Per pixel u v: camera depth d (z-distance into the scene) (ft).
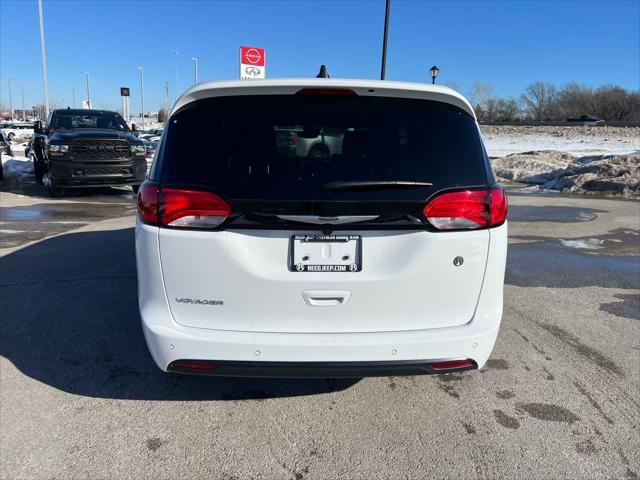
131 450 9.16
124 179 40.63
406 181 8.71
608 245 25.71
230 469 8.73
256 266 8.76
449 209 8.81
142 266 9.14
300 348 8.73
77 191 45.70
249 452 9.17
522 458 9.08
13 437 9.46
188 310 8.98
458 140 9.10
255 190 8.64
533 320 15.47
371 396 11.09
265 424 10.00
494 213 9.14
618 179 48.47
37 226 28.40
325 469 8.77
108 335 13.78
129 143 40.60
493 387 11.50
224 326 8.95
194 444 9.36
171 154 8.98
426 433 9.79
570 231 29.27
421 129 9.03
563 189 51.06
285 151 8.82
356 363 8.82
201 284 8.84
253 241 8.73
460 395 11.16
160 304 9.05
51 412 10.26
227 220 8.64
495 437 9.68
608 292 18.24
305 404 10.74
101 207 36.11
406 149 8.91
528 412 10.52
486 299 9.28
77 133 39.96
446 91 9.02
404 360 8.93
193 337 8.82
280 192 8.63
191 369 9.00
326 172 8.72
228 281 8.78
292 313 8.87
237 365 8.83
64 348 13.01
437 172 8.88
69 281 18.19
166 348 8.92
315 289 8.80
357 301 8.87
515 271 20.80
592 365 12.57
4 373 11.73
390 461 8.98
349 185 8.59
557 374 12.10
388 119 8.99
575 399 11.02
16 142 142.00
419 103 9.14
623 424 10.11
